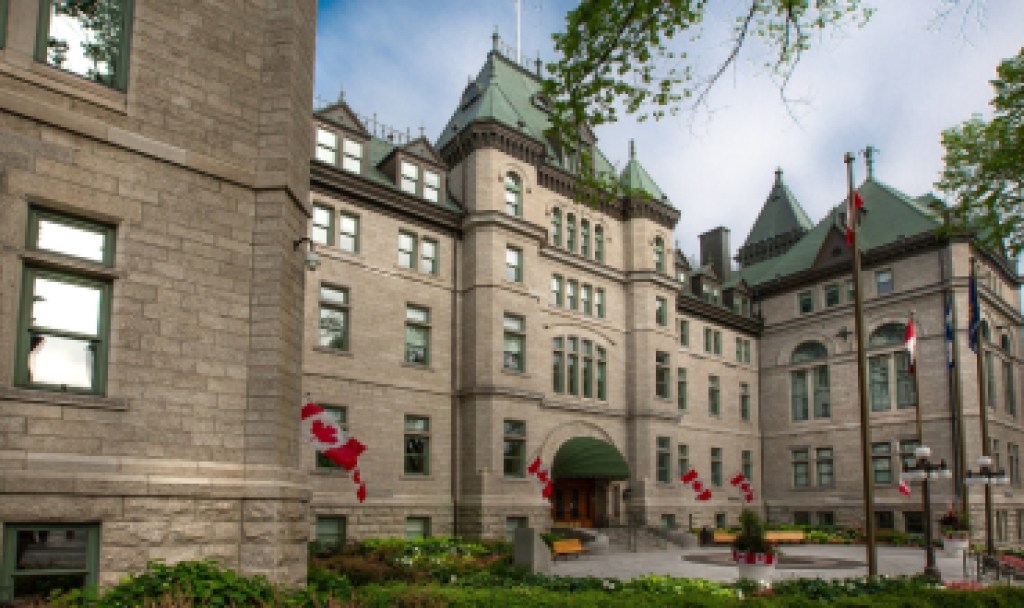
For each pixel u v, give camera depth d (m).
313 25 16.81
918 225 47.59
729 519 49.75
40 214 11.90
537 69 46.34
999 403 47.16
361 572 20.19
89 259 12.33
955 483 43.41
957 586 19.16
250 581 12.17
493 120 36.84
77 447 11.62
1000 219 22.61
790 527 48.16
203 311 13.45
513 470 35.25
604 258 43.41
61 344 11.84
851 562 30.70
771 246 63.06
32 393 11.21
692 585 18.52
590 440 38.75
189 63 13.92
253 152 14.61
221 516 12.87
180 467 12.63
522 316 36.41
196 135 13.81
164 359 12.81
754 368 55.41
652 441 42.34
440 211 35.50
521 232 36.84
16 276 11.34
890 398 47.88
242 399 13.75
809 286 53.47
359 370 31.62
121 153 12.80
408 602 12.51
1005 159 21.05
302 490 14.28
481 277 35.44
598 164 43.91
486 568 22.23
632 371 43.28
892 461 47.06
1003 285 51.22
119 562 11.64
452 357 35.25
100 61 12.91
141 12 13.43
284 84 14.90
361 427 31.31
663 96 14.92
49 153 11.96
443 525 33.22
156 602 10.57
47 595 11.02
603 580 18.75
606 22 14.36
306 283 30.53
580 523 40.09
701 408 49.97
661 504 42.06
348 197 32.62
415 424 33.50
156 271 12.94
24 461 11.02
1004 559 29.27
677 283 45.34
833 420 50.53
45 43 12.27
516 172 38.00
